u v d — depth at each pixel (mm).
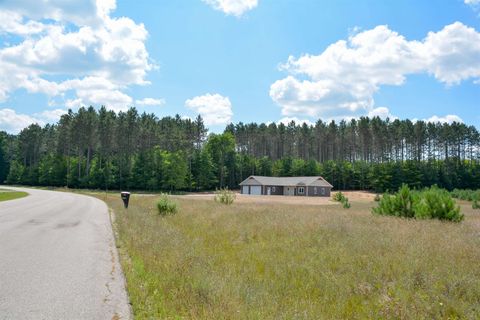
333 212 23375
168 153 86875
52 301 5879
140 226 14570
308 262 8617
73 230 14562
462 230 13570
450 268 7727
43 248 10531
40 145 113875
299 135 127875
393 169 90438
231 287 6375
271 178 86375
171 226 15070
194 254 9016
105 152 90938
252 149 128500
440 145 110312
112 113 102062
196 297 5801
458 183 96250
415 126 109500
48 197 42625
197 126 104125
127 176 86000
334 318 5387
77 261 8852
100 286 6758
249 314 5137
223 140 100438
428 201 18344
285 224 15055
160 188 85188
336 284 6883
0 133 116938
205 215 19562
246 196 72750
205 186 92188
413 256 8664
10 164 113000
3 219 18141
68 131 91625
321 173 101438
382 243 10359
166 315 5184
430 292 6297
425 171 92812
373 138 113000
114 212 23547
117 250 10406
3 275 7457
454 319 5414
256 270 8109
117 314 5332
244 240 12023
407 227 13969
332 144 123375
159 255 8828
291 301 6012
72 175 89750
